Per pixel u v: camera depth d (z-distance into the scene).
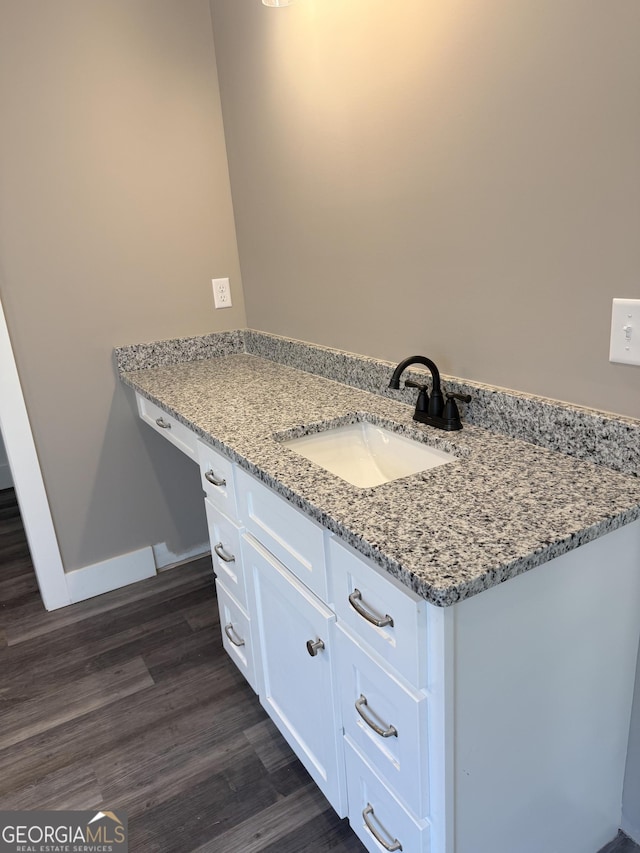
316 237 1.90
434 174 1.42
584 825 1.27
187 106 2.19
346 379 1.88
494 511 1.03
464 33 1.25
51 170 2.01
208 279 2.37
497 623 0.95
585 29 1.03
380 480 1.57
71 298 2.13
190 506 2.58
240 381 2.02
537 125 1.16
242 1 1.96
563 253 1.17
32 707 1.84
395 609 0.94
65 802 1.52
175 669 1.97
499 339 1.36
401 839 1.10
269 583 1.42
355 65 1.56
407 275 1.58
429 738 0.96
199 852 1.37
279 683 1.53
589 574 1.05
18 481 2.18
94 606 2.35
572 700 1.12
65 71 1.97
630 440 1.12
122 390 2.30
